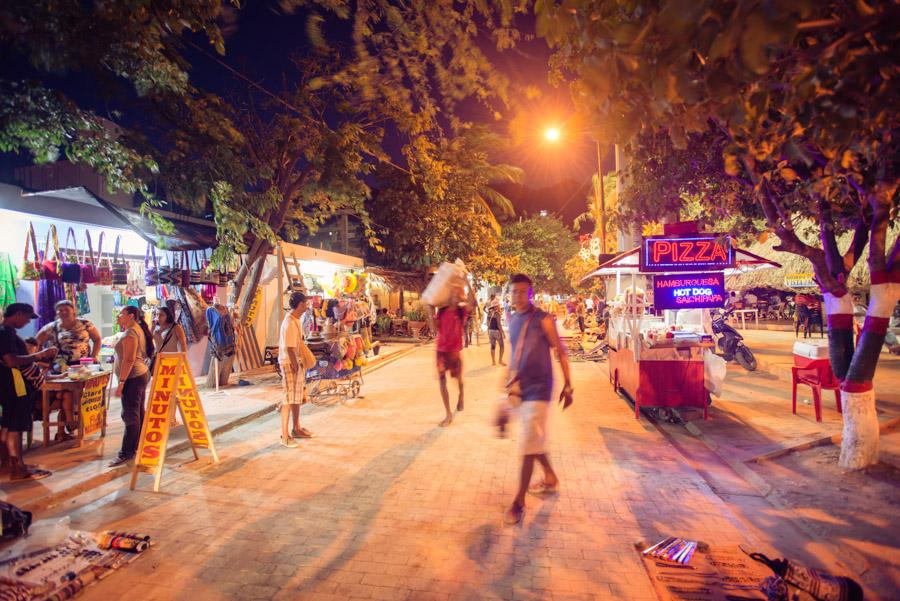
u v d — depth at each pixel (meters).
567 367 4.45
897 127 2.91
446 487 4.95
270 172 10.38
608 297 12.07
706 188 6.27
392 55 6.55
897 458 5.00
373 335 21.95
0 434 5.18
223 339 10.08
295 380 6.48
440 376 7.39
